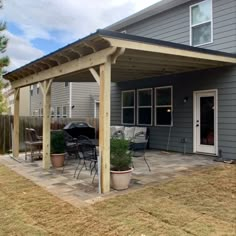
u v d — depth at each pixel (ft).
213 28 26.81
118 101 40.40
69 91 55.47
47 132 22.89
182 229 10.49
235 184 16.57
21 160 27.45
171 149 31.60
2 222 11.77
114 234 10.28
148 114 34.91
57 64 20.94
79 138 26.21
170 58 20.74
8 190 16.40
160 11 32.55
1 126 33.81
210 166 22.31
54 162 23.16
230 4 25.22
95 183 17.48
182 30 30.35
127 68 25.66
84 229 10.83
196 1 28.60
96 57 15.99
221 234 10.02
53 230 10.85
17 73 26.66
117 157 15.99
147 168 21.72
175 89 31.01
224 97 25.63
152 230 10.48
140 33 36.47
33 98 76.54
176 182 17.17
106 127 15.34
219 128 26.09
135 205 13.15
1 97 38.04
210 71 26.91
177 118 30.86
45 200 14.32
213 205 13.07
